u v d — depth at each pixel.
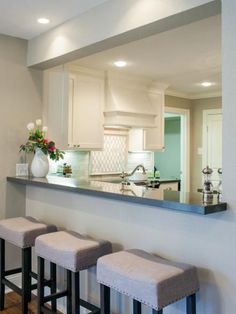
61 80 3.97
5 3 2.56
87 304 2.42
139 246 2.32
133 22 2.31
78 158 4.91
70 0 2.50
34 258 3.33
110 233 2.54
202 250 1.96
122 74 4.78
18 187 3.43
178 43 3.43
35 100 3.55
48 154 3.44
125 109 4.74
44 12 2.72
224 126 1.83
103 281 1.89
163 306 1.65
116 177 5.39
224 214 1.86
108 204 2.54
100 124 4.70
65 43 2.92
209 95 6.32
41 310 2.42
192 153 6.62
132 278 1.72
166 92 6.01
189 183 6.59
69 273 2.56
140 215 2.31
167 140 8.74
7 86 3.33
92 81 4.57
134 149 5.55
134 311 1.89
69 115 4.27
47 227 2.73
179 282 1.74
